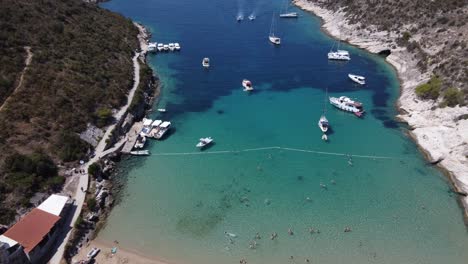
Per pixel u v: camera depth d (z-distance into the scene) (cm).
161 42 14125
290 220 6544
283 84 11131
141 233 6300
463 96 8838
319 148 8344
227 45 13912
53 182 6775
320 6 17675
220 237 6234
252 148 8344
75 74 9481
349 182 7394
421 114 9194
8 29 9650
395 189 7225
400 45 12750
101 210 6681
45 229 5638
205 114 9619
